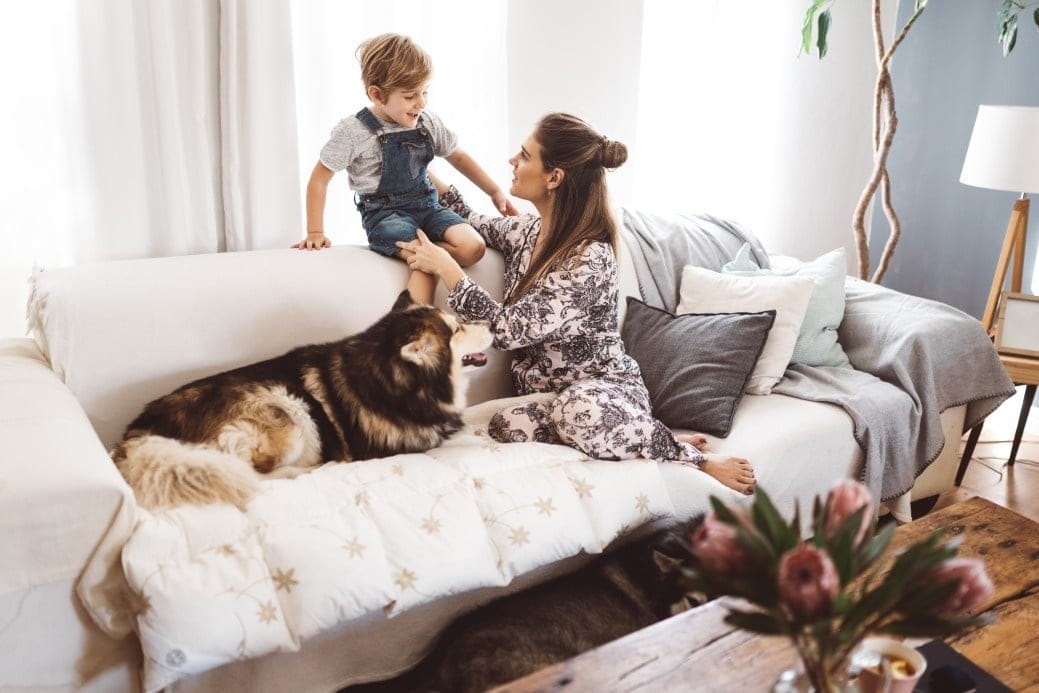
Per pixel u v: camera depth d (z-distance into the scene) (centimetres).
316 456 164
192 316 174
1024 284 338
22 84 181
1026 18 313
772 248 350
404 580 141
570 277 188
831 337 236
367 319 192
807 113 335
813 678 84
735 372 208
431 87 240
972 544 145
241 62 199
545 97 269
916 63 340
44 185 189
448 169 250
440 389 168
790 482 199
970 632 122
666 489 174
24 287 192
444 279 190
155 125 193
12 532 117
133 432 154
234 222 210
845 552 78
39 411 142
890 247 311
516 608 154
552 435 184
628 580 160
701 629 117
